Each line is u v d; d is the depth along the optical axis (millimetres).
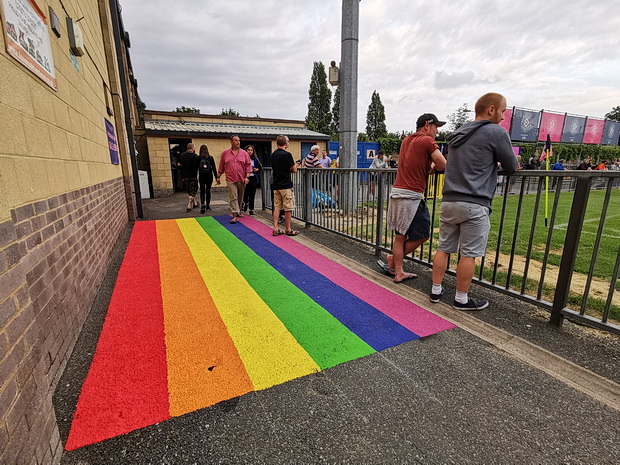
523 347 2355
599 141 23953
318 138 17109
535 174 2631
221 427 1653
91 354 2277
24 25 1959
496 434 1628
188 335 2516
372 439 1597
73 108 3092
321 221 6066
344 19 7062
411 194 3301
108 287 3480
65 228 2459
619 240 5762
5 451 1078
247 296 3252
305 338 2477
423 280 3670
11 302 1242
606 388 1939
